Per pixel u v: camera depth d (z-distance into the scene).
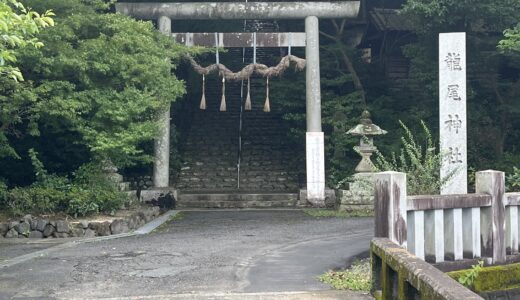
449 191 9.44
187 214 13.26
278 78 18.22
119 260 7.48
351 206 13.27
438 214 5.84
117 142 10.95
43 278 6.43
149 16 14.77
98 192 10.89
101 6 11.95
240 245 8.68
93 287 5.98
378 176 5.57
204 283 6.12
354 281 6.01
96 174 11.71
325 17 14.91
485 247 6.18
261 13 14.81
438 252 5.81
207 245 8.70
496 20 14.75
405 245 5.42
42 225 9.77
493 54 15.64
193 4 14.73
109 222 10.08
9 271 6.82
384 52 20.97
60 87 10.51
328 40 20.16
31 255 7.90
